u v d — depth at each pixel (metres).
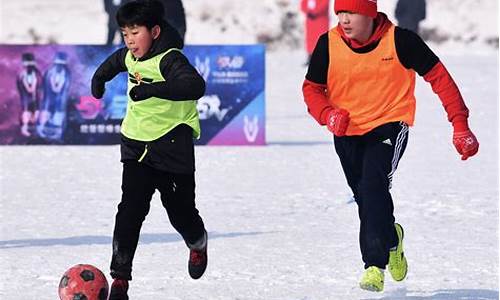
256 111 28.44
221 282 13.58
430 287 13.36
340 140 12.65
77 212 18.69
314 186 21.67
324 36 12.53
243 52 28.28
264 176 23.00
